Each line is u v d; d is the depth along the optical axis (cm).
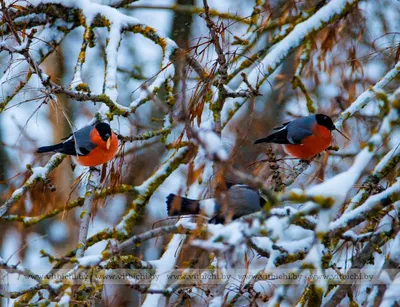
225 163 636
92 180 974
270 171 988
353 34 1245
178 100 1042
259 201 816
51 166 1060
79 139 1005
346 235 784
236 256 715
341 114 1114
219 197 712
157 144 1411
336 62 1249
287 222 602
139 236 714
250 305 804
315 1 1350
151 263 913
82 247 874
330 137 1112
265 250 789
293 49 1192
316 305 898
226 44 973
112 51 1096
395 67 1075
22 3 1216
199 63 1005
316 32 1205
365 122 1271
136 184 1362
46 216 1095
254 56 1206
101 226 1434
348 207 902
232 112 1146
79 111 1551
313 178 1053
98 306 1009
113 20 1143
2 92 1065
